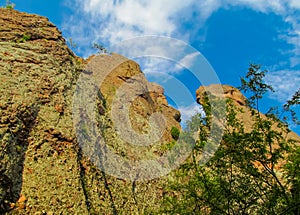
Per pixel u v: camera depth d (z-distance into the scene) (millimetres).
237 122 8711
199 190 9133
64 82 15523
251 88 8523
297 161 8031
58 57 17062
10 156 10109
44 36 18016
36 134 11898
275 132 8352
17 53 14516
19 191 9914
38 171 10867
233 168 8758
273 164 8250
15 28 16953
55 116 13195
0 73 12422
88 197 12062
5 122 10648
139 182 17266
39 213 9750
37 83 13656
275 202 7926
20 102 11852
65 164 11852
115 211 13352
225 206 8219
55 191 10672
